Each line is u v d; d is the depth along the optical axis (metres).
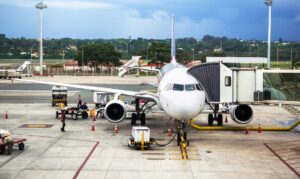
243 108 32.19
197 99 26.08
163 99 27.83
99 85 83.19
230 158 23.94
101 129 33.03
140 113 35.28
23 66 115.50
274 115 42.81
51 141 28.33
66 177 20.02
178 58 162.25
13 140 25.11
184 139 27.23
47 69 137.62
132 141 26.12
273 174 20.81
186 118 26.05
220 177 20.17
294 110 34.09
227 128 33.34
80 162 22.80
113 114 31.05
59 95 49.06
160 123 35.94
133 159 23.50
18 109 45.94
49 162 22.77
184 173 20.78
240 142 28.53
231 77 32.00
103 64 143.38
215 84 32.22
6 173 20.62
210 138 29.83
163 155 24.52
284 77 32.66
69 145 27.08
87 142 28.02
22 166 21.92
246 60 90.56
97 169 21.42
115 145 27.11
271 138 30.16
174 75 28.73
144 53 172.50
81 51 142.75
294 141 29.05
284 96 32.84
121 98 57.16
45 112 43.44
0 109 45.84
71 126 34.47
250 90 32.06
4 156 24.06
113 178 19.91
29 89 74.19
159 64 147.38
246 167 22.05
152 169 21.48
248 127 34.19
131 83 89.56
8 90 71.81
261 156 24.52
